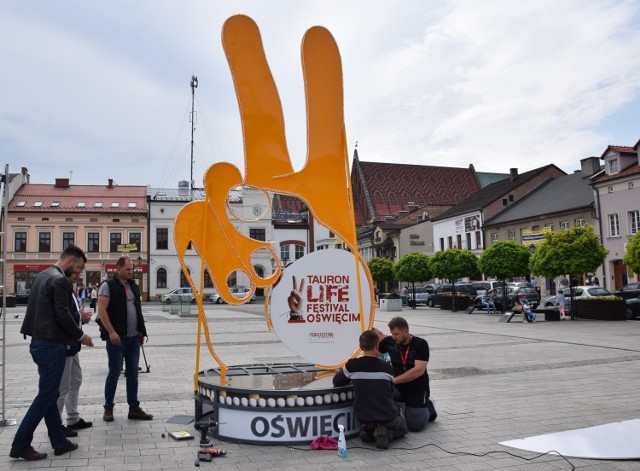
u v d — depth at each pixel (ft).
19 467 17.88
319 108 24.67
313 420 20.63
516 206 175.22
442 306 124.16
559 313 82.69
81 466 18.02
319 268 23.95
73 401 22.65
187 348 53.01
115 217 193.57
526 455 18.99
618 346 49.01
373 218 274.36
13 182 195.83
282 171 23.77
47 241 191.21
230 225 22.91
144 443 20.66
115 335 23.44
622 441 20.36
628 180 124.06
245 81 23.47
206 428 19.89
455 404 26.89
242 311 127.34
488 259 97.35
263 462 18.45
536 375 34.83
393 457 18.92
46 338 18.93
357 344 24.18
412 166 295.69
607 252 82.38
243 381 22.72
